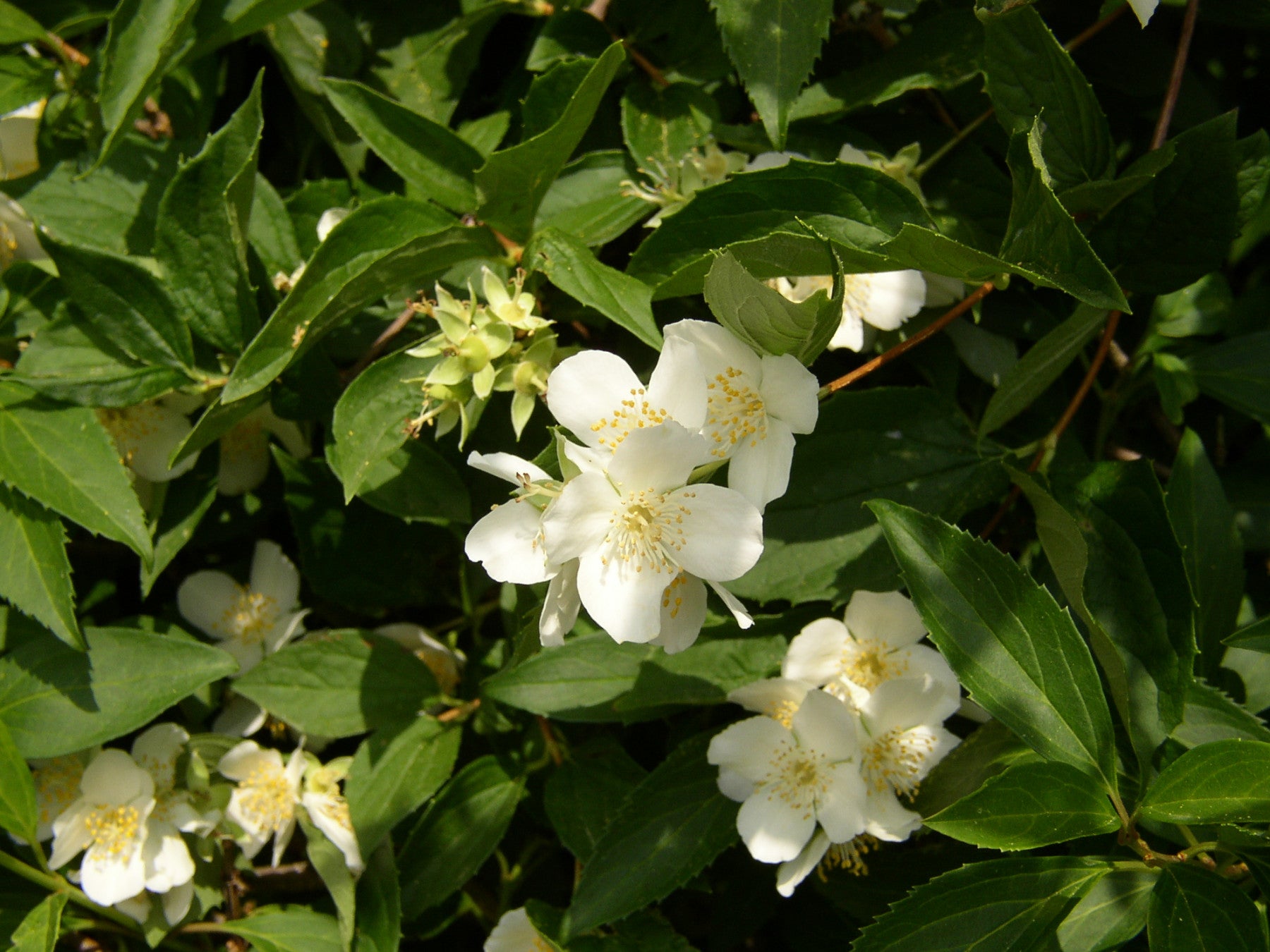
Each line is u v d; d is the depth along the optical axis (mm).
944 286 327
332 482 341
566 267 291
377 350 331
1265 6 327
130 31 321
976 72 315
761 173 288
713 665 311
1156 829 282
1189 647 283
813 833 301
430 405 292
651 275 300
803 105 326
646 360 332
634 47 341
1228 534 320
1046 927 267
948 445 310
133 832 325
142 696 315
